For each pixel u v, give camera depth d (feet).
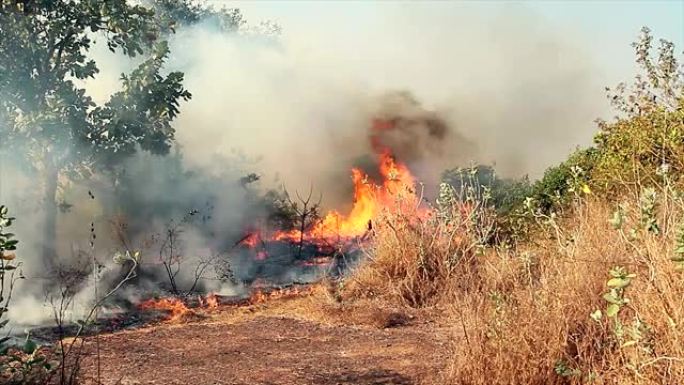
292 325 27.99
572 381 16.74
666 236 16.33
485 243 32.35
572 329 17.93
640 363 14.79
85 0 42.78
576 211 26.20
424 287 30.94
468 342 18.44
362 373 20.88
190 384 20.04
